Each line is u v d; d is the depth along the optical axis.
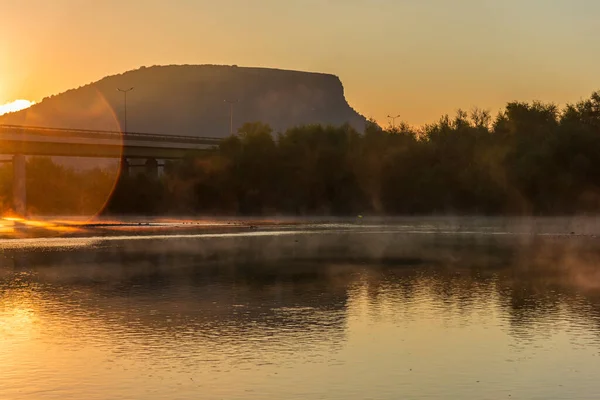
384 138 165.12
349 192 158.25
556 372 25.92
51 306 39.22
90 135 156.88
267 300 40.97
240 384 24.52
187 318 35.56
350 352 28.67
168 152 174.00
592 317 35.62
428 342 30.36
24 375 25.55
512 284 47.34
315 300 40.91
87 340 30.77
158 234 98.62
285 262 61.53
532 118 147.12
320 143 163.12
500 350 28.98
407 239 88.56
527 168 130.88
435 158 157.00
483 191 141.62
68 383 24.61
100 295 43.06
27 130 147.38
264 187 159.62
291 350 29.02
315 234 98.25
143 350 29.00
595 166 126.31
